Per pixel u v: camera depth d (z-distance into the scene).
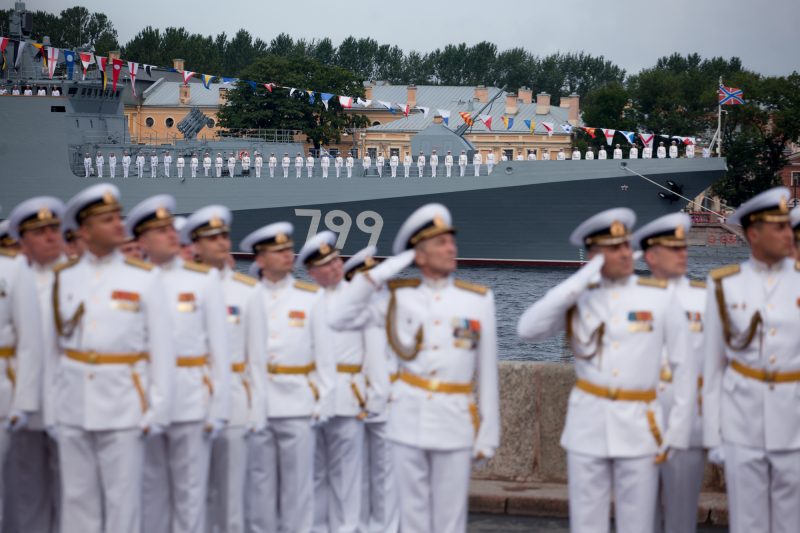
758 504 8.59
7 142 65.88
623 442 8.22
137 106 119.62
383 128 115.81
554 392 11.72
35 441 9.90
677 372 8.31
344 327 8.77
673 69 187.50
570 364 11.96
